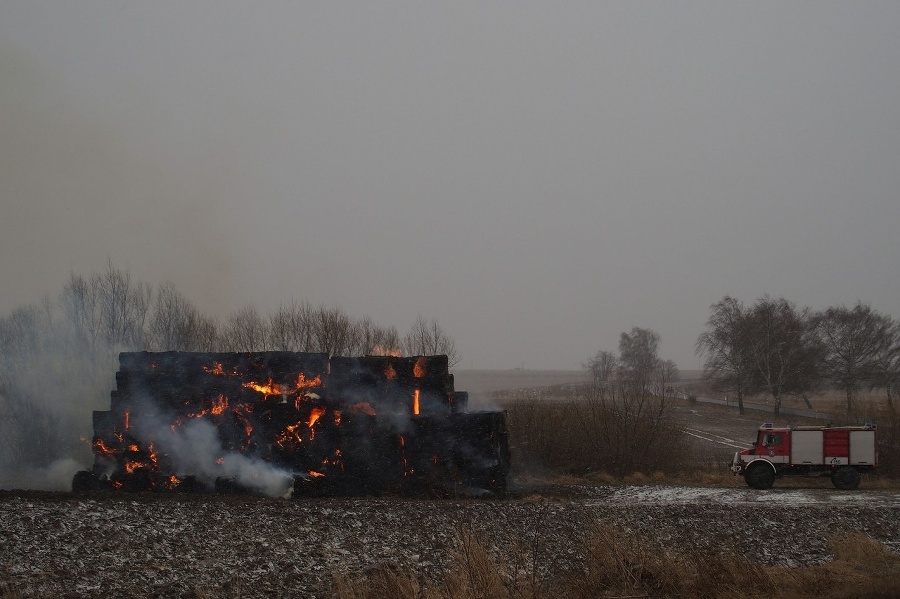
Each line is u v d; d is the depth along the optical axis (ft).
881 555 68.33
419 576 57.82
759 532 79.77
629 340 463.42
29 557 57.36
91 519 71.51
